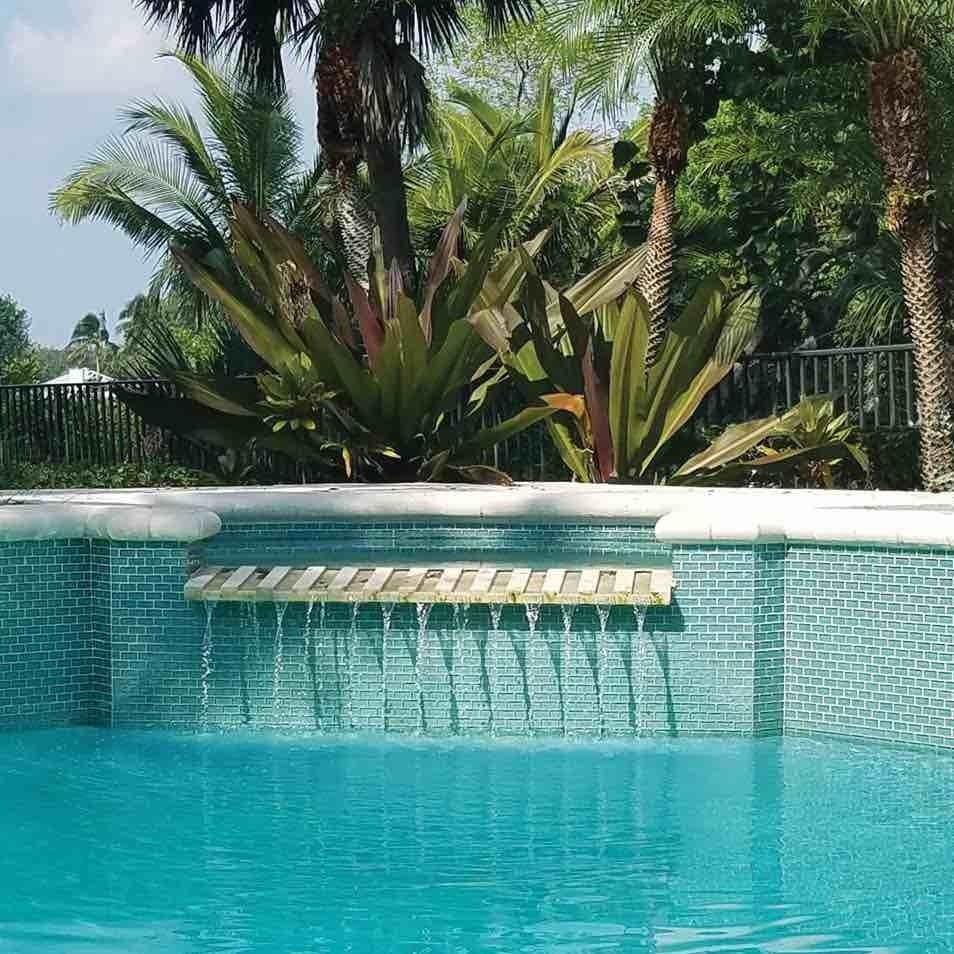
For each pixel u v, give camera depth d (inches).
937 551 270.7
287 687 296.0
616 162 668.7
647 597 280.1
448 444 484.4
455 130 933.8
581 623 287.7
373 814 240.7
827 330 642.8
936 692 271.9
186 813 242.2
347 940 186.4
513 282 485.7
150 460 642.8
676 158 539.2
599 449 461.4
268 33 618.8
